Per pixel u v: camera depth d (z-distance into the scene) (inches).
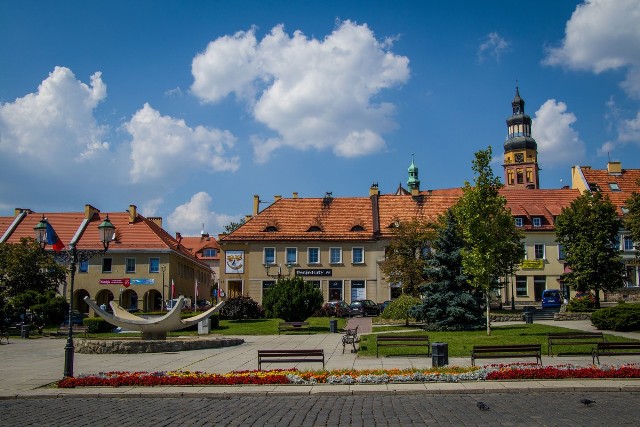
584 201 2033.7
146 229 2849.4
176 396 683.4
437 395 661.9
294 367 829.8
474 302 1472.7
